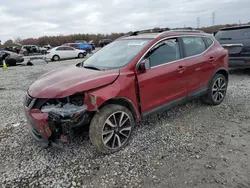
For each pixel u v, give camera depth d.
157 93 3.51
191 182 2.43
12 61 16.53
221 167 2.67
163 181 2.47
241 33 7.06
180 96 3.92
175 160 2.85
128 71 3.18
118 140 3.09
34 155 3.07
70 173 2.66
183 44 4.01
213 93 4.65
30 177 2.62
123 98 3.06
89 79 2.91
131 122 3.23
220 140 3.31
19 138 3.58
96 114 2.88
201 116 4.23
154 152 3.05
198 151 3.04
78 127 2.82
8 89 7.41
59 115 2.65
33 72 11.89
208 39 4.62
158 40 3.62
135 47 3.59
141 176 2.57
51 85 2.92
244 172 2.57
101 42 29.59
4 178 2.61
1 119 4.46
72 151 3.11
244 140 3.29
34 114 2.80
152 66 3.47
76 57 21.73
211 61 4.43
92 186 2.44
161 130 3.69
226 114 4.29
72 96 2.74
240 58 6.91
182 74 3.86
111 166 2.77
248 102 4.88
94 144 2.92
